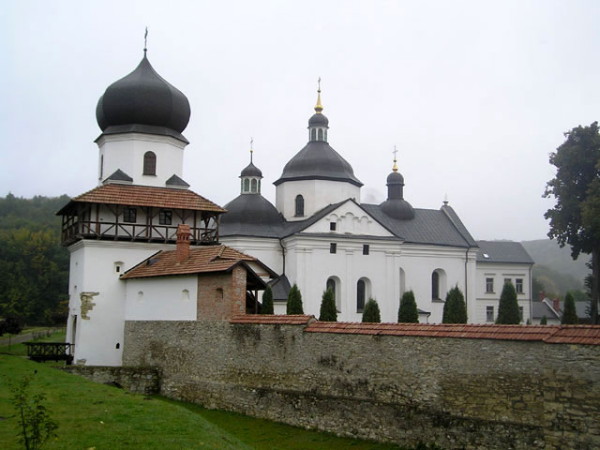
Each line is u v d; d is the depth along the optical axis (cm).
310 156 7025
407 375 2655
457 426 2452
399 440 2619
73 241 4769
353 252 6444
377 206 7675
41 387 2897
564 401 2202
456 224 7700
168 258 4362
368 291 6500
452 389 2508
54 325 11688
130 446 1928
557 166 6353
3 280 10825
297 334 3103
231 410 3391
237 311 3525
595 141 6069
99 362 4512
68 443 1927
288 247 6494
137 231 4750
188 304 3850
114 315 4581
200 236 4931
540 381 2269
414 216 7650
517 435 2294
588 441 2131
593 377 2139
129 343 4391
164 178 5209
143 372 4009
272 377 3200
